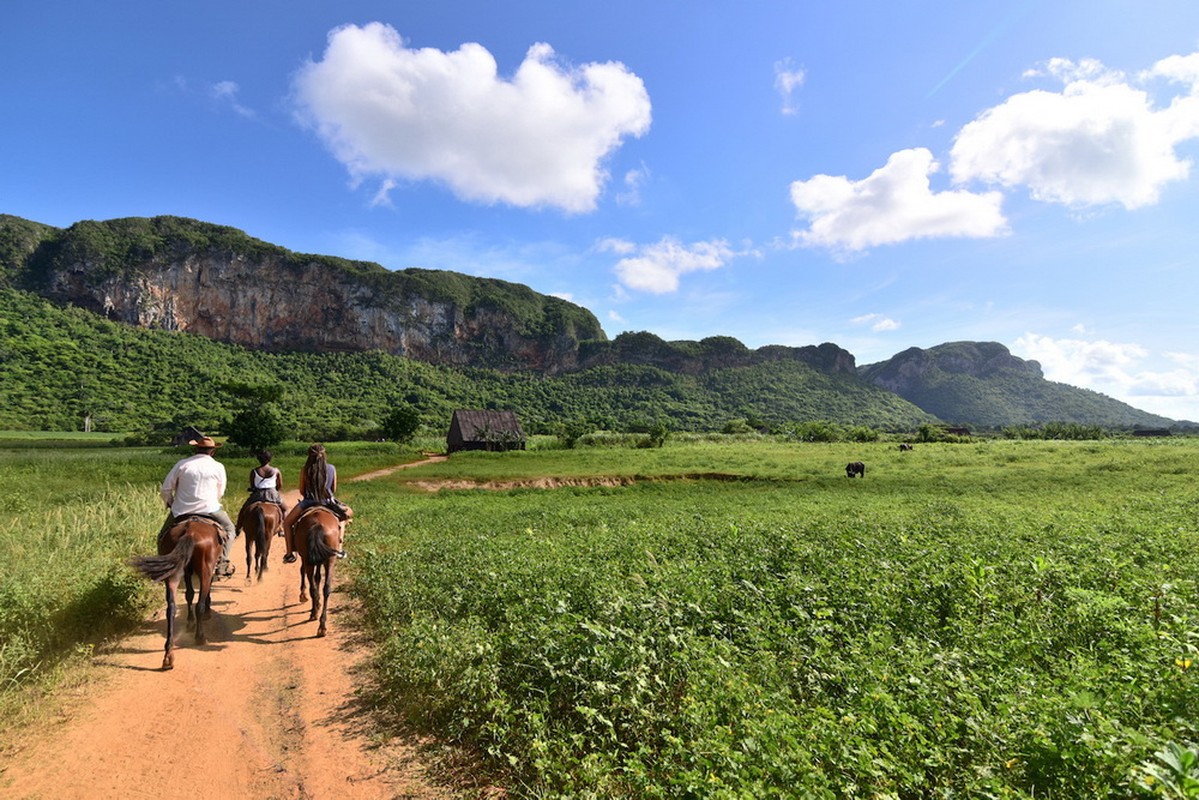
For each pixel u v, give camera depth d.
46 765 4.69
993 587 7.33
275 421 56.56
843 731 3.97
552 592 7.43
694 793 3.66
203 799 4.40
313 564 7.91
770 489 30.39
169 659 6.63
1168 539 10.45
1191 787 2.68
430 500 25.47
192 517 7.62
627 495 28.47
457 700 5.43
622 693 4.89
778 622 6.32
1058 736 3.58
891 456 44.12
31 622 6.78
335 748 5.11
